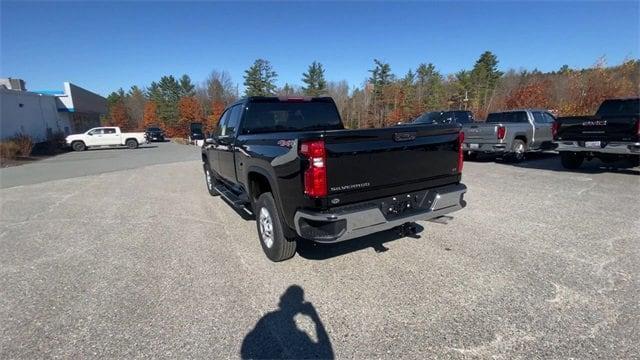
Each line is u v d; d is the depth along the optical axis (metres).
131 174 12.27
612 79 20.61
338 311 3.00
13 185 10.51
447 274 3.60
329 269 3.80
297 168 3.21
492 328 2.70
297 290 3.38
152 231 5.42
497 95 48.56
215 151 6.58
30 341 2.71
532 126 11.84
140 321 2.94
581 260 3.83
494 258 3.95
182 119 57.41
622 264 3.70
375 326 2.78
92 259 4.33
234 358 2.46
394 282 3.47
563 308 2.93
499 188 7.57
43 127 29.09
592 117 8.61
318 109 5.58
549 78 35.97
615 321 2.73
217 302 3.21
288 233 3.70
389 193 3.55
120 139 29.39
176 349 2.57
